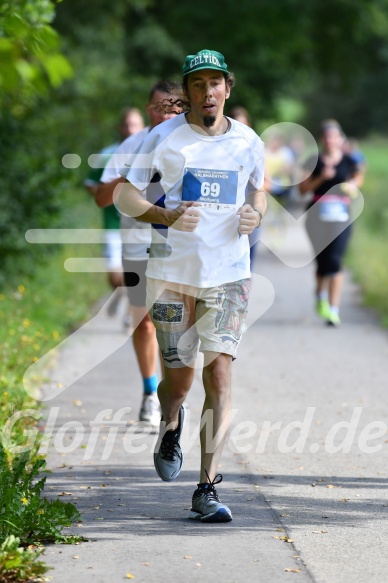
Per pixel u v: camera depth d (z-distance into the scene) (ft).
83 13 222.28
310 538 43.06
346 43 288.51
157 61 256.11
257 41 266.16
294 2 263.29
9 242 108.37
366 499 49.03
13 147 112.98
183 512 46.65
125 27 255.29
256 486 51.24
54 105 198.90
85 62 219.61
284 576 38.40
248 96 268.21
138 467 54.44
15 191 111.14
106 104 217.97
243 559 40.27
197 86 44.55
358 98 583.58
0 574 37.42
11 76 41.06
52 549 41.22
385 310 115.75
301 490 50.52
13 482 43.14
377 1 277.85
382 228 223.30
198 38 265.75
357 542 42.63
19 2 57.26
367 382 77.61
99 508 47.03
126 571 38.73
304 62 291.38
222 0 264.31
